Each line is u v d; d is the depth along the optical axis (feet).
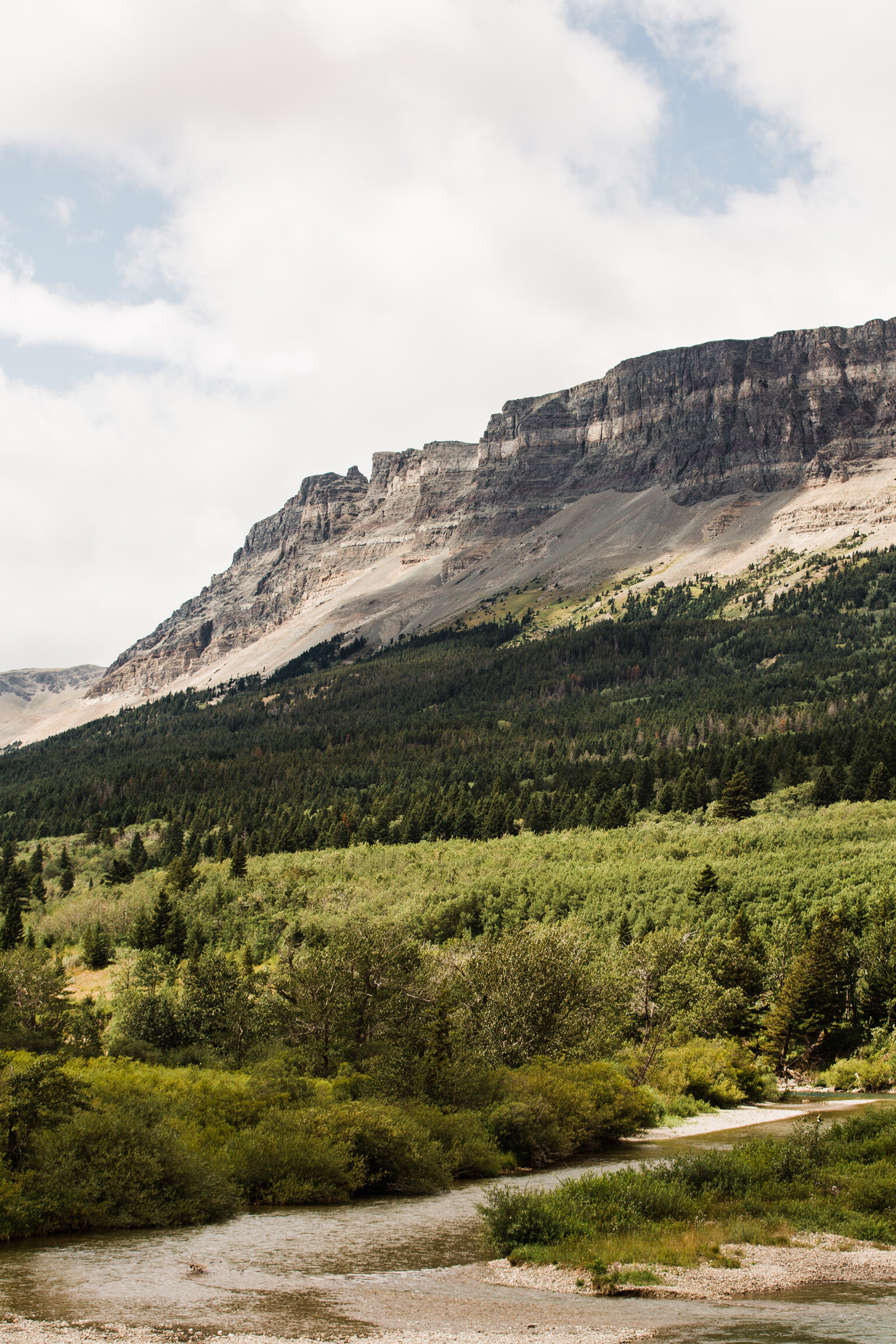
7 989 296.51
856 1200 120.26
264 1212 131.54
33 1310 86.22
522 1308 88.07
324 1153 142.31
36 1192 119.14
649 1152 182.91
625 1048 266.36
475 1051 214.07
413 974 245.86
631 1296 92.43
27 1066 133.69
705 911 379.35
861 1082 281.33
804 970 305.94
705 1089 247.70
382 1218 127.65
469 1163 159.74
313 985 243.19
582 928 331.36
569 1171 164.35
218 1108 161.89
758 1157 136.98
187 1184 127.44
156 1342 78.28
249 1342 78.38
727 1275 97.60
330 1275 99.35
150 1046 265.54
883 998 312.91
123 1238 115.34
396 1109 161.99
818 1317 83.97
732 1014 293.84
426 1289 94.63
